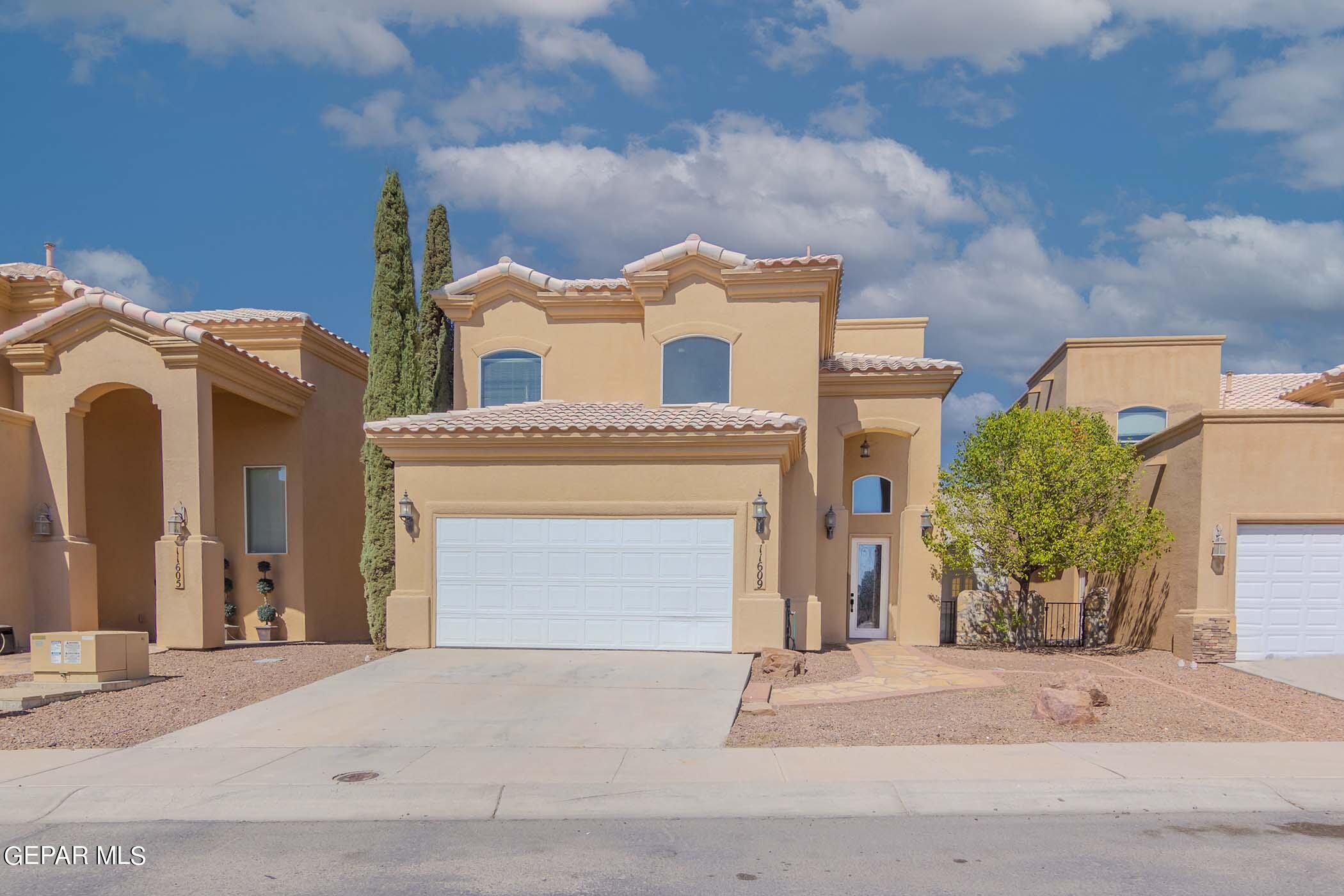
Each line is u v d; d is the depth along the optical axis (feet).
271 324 60.70
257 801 24.20
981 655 51.90
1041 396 85.05
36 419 52.65
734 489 47.67
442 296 60.44
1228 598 48.65
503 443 48.52
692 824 22.57
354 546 68.28
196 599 50.21
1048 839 21.29
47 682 38.91
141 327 51.24
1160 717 33.09
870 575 63.57
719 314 55.52
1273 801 23.95
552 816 23.21
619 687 38.70
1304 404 67.00
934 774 25.79
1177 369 73.51
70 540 52.24
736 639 47.24
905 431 60.23
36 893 18.45
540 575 48.67
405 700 36.40
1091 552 51.08
